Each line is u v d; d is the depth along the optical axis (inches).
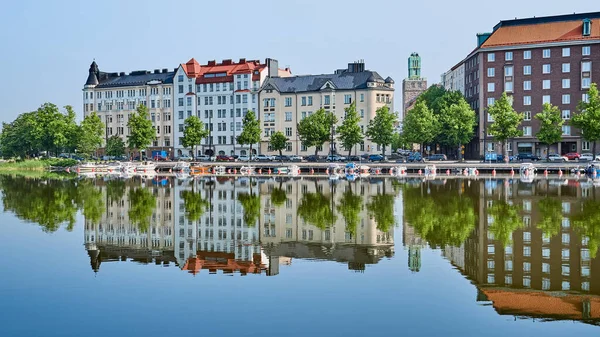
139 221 1824.6
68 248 1349.7
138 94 7322.8
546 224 1621.6
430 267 1112.8
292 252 1294.3
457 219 1752.0
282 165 4909.0
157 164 5526.6
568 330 768.3
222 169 5182.1
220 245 1396.4
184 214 1988.2
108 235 1549.0
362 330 764.6
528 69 5315.0
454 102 5713.6
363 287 970.1
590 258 1175.0
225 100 6786.4
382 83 6200.8
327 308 857.5
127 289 969.5
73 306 874.8
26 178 4291.3
